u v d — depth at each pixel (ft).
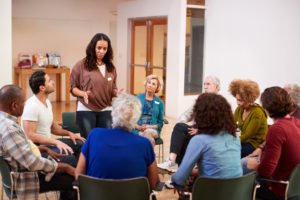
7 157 8.41
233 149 7.98
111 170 7.45
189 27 27.30
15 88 8.54
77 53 34.83
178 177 8.09
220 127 7.89
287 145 8.54
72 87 13.17
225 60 26.76
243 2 25.21
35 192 8.64
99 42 12.69
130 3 31.07
